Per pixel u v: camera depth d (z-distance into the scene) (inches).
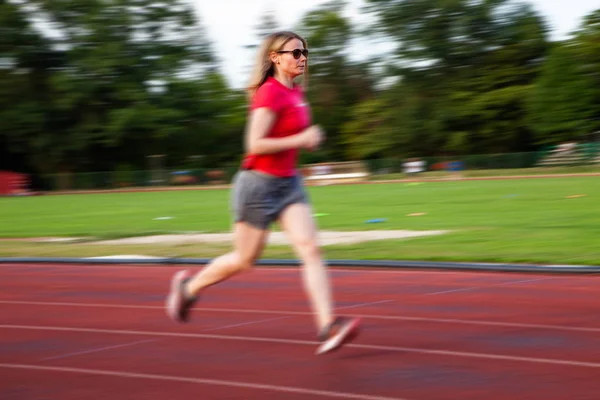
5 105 2027.6
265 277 299.6
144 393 152.8
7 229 631.2
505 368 161.2
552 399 140.6
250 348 185.6
